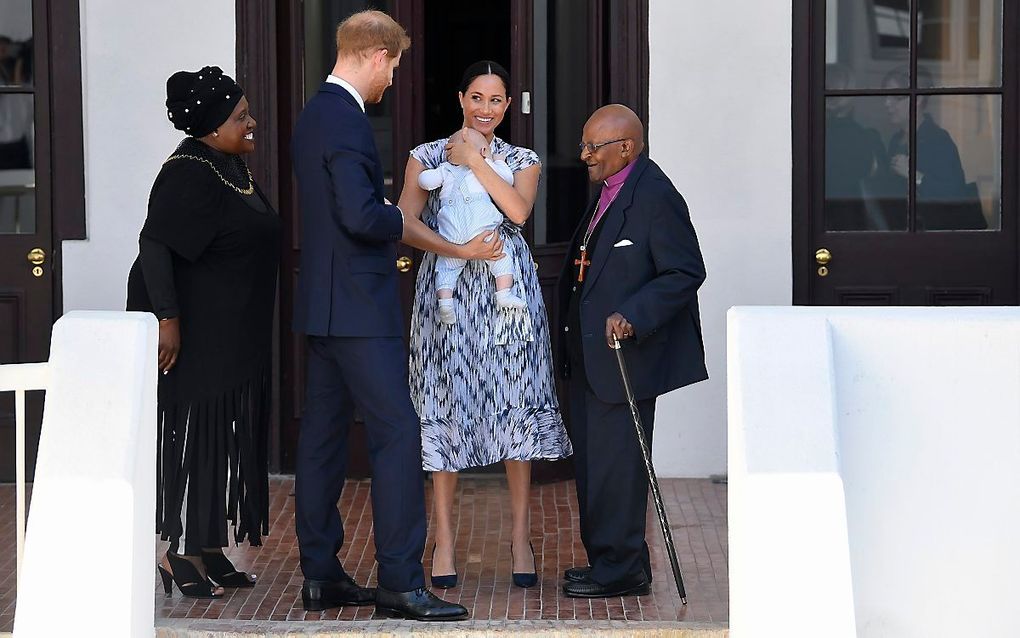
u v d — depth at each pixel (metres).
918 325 14.05
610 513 17.09
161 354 16.73
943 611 14.18
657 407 23.20
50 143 22.81
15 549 19.66
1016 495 14.05
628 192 16.91
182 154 16.83
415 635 15.62
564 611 16.59
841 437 14.10
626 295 16.81
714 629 15.65
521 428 17.31
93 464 14.31
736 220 22.80
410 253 23.19
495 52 27.58
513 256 17.44
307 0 22.92
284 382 23.59
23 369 14.90
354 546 19.78
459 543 19.88
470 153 16.89
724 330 22.92
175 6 22.67
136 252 22.92
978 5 22.62
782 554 13.50
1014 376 14.02
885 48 22.73
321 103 16.09
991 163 22.81
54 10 22.58
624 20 22.75
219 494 17.16
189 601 17.16
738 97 22.67
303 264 16.31
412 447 16.19
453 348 17.28
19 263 22.98
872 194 22.95
